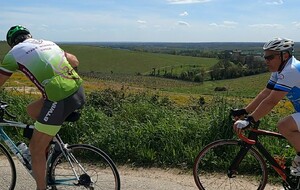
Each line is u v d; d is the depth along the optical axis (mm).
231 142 3881
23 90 7801
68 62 3492
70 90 3311
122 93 7727
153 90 8430
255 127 3723
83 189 3814
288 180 3682
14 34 3439
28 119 6086
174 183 4488
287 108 6102
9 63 3234
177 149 5250
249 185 4406
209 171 4805
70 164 3619
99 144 5516
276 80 3668
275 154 4871
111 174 4238
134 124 5840
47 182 3578
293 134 3480
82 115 6070
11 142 3668
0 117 3566
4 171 4180
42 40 3412
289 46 3381
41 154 3354
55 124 3275
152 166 5113
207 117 5797
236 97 6336
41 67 3209
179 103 7066
